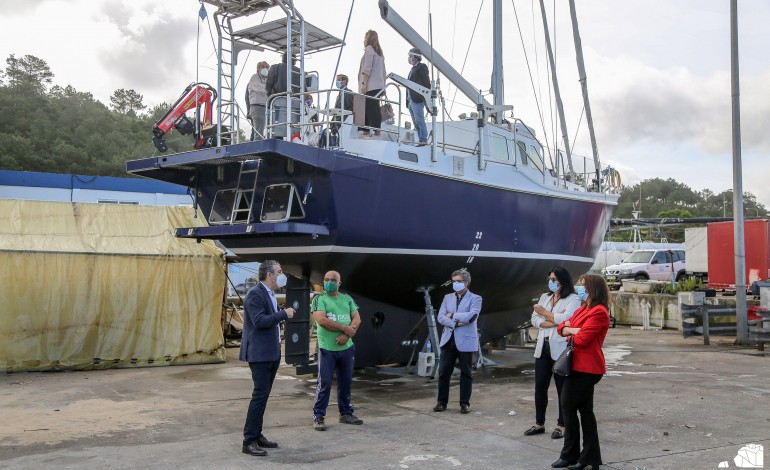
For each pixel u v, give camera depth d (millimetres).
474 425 6219
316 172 7121
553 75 11789
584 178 11891
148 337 10602
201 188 8398
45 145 62469
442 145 8695
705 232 22219
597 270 26156
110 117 83062
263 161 7500
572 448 4746
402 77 8172
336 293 6266
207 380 9188
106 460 5023
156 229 11336
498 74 11438
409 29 8594
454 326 6762
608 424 6094
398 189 7840
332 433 5902
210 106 8703
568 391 4688
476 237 8977
